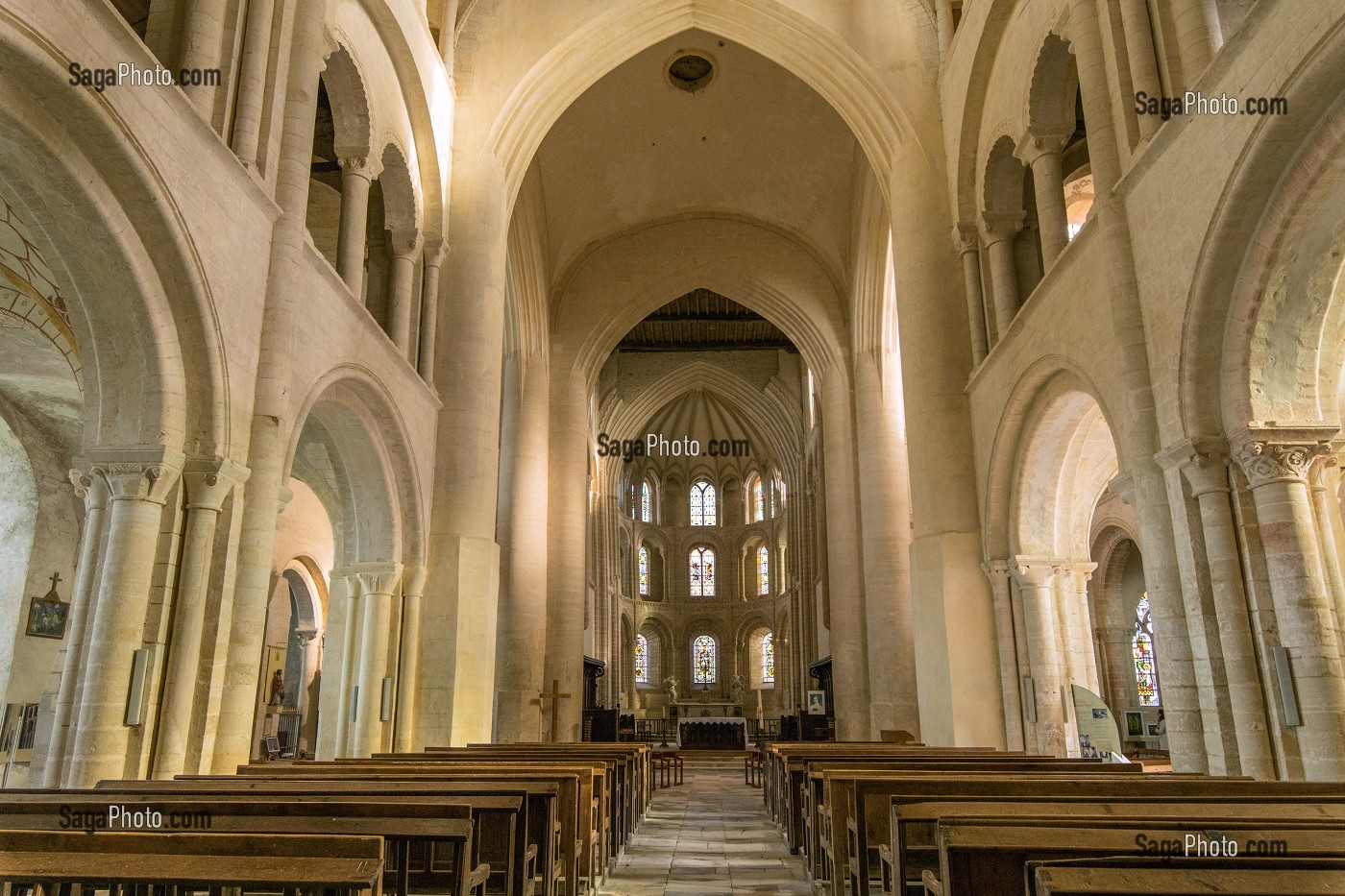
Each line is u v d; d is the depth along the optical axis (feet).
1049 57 44.73
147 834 11.62
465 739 51.24
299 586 75.77
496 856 23.57
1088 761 28.78
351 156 46.91
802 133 84.84
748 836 40.47
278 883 10.41
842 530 87.92
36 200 27.20
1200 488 30.45
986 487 52.06
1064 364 41.45
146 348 30.09
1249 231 28.76
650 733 145.79
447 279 57.62
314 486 59.06
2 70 24.06
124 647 28.78
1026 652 49.57
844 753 38.29
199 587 30.48
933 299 56.70
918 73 61.05
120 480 29.66
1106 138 36.50
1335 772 26.61
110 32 26.22
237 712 31.48
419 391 52.70
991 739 49.55
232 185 32.94
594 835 27.73
